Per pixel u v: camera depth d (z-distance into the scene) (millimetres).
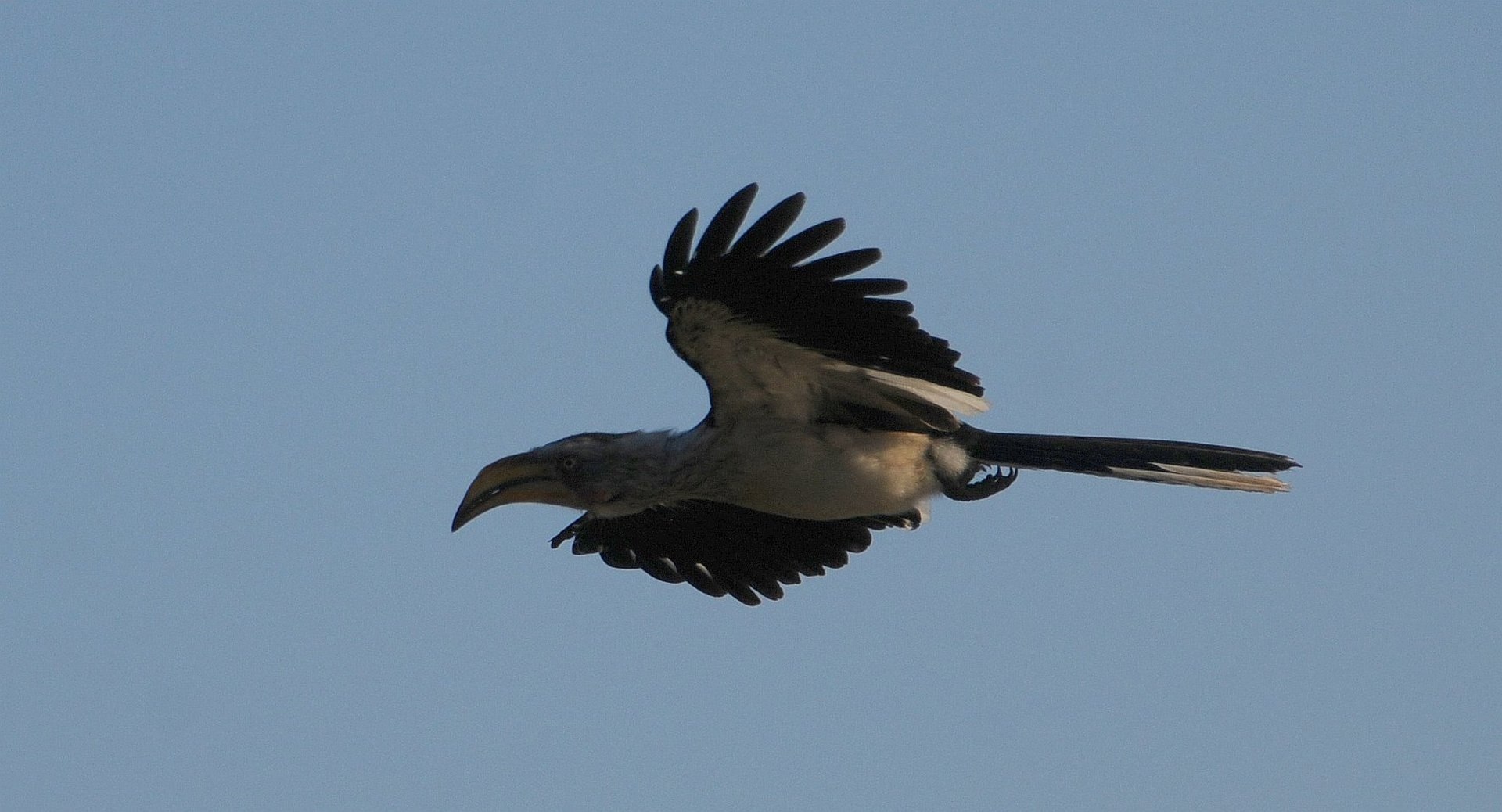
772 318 12117
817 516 13367
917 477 13211
